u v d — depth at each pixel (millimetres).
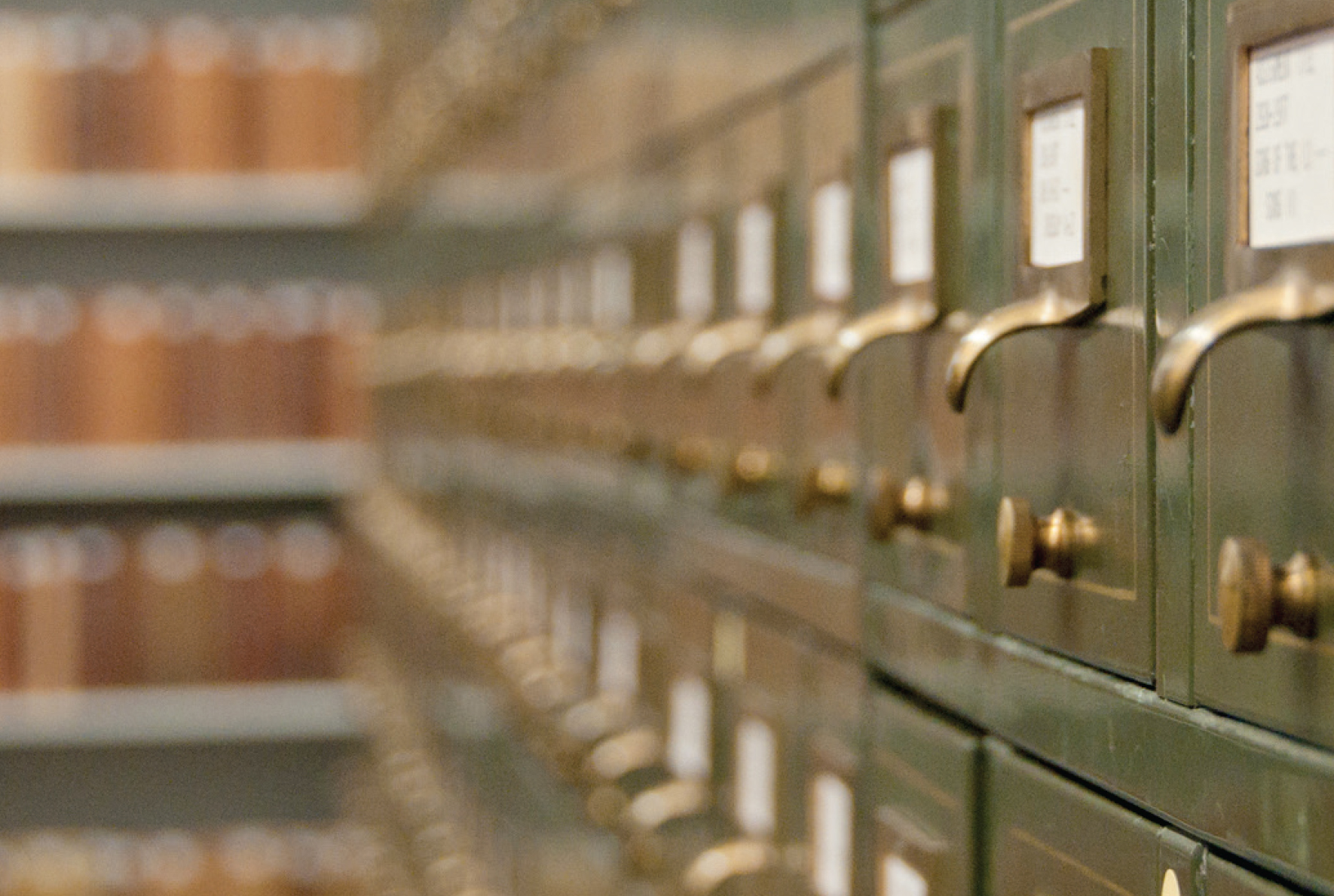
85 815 4379
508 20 2250
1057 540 1209
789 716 1517
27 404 3975
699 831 1655
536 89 2125
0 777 4348
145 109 4039
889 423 1379
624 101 1771
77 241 4320
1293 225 1085
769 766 1547
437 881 2736
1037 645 1250
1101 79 1185
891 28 1365
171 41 4074
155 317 4074
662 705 1744
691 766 1679
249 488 4152
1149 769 1169
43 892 3965
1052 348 1228
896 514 1346
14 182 3969
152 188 4055
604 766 1761
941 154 1311
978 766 1304
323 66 4148
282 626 4172
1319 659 1084
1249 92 1104
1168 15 1147
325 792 4453
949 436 1317
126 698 4070
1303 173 1081
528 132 2186
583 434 1912
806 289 1468
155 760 4406
